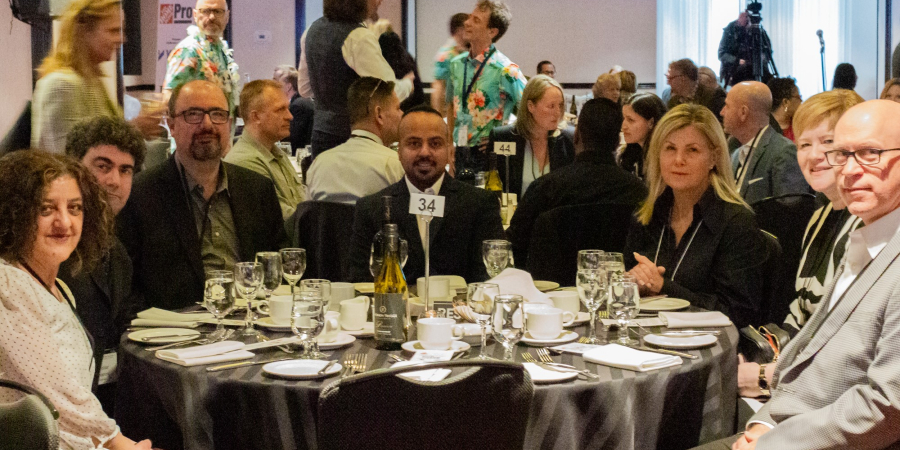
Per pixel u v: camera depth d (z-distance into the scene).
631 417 1.75
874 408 1.43
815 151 2.45
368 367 1.82
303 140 6.67
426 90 9.52
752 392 2.30
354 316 2.18
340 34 4.50
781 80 5.52
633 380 1.75
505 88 5.69
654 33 10.44
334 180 3.66
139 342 2.08
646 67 10.50
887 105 1.68
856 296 1.58
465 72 5.73
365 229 3.01
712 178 2.71
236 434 1.76
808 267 2.47
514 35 10.46
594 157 3.52
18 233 1.79
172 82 5.16
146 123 4.07
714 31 9.92
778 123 5.03
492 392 1.39
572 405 1.70
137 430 2.00
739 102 4.38
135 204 2.96
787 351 1.80
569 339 2.07
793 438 1.55
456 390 1.37
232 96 5.58
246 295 2.19
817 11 9.40
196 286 3.01
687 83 6.22
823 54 8.92
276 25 8.13
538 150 4.75
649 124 4.74
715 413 1.95
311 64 4.68
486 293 1.94
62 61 3.22
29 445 1.23
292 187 4.36
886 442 1.45
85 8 3.21
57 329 1.74
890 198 1.66
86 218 2.01
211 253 3.10
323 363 1.82
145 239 2.95
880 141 1.65
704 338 2.06
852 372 1.56
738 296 2.60
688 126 2.67
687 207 2.79
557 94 4.60
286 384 1.70
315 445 1.70
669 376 1.81
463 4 10.04
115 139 2.70
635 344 2.07
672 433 1.88
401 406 1.36
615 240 3.34
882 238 1.67
